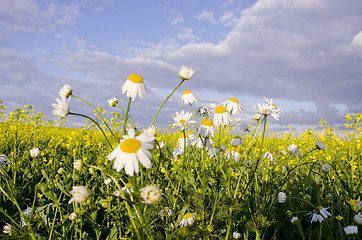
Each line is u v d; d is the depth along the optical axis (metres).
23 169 0.51
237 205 0.29
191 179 0.37
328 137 0.91
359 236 0.34
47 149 0.74
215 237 0.29
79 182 0.39
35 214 0.34
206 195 0.34
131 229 0.23
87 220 0.34
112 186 0.35
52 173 0.49
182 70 0.27
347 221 0.35
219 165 0.37
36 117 0.97
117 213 0.32
